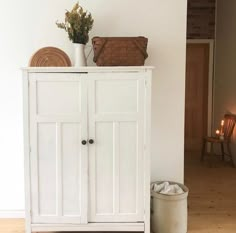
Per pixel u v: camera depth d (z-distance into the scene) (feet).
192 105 19.94
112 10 9.68
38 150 8.39
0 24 9.70
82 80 8.20
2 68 9.85
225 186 13.56
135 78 8.21
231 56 16.89
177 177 10.16
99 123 8.34
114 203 8.54
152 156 10.09
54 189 8.50
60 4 9.68
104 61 8.62
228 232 9.23
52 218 8.55
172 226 8.86
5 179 10.14
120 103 8.29
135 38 8.57
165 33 9.74
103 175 8.46
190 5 19.20
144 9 9.68
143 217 8.58
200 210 10.84
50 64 9.14
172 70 9.85
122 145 8.39
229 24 17.07
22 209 10.23
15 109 9.98
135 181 8.49
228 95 17.42
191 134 19.95
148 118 8.31
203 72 19.75
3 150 10.08
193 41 19.42
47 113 8.29
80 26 8.76
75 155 8.41
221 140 16.76
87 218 8.56
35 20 9.71
